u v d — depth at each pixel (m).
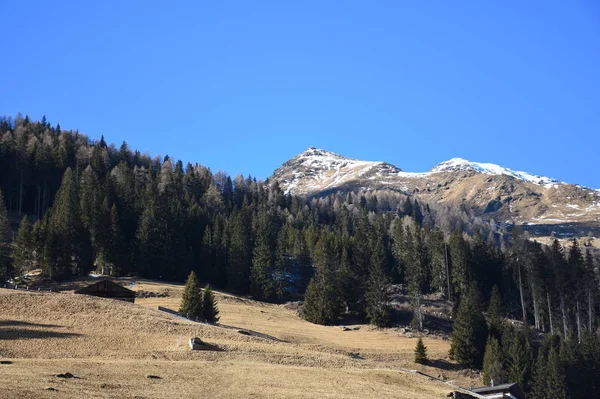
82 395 48.50
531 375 104.69
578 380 104.12
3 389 46.66
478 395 78.00
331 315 137.25
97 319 89.94
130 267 156.00
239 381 62.62
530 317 160.12
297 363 77.50
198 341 78.56
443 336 129.62
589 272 146.88
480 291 154.38
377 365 85.56
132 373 60.81
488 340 110.44
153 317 95.31
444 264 164.25
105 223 156.12
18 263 141.38
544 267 150.00
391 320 138.00
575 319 144.00
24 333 78.25
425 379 78.38
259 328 116.19
